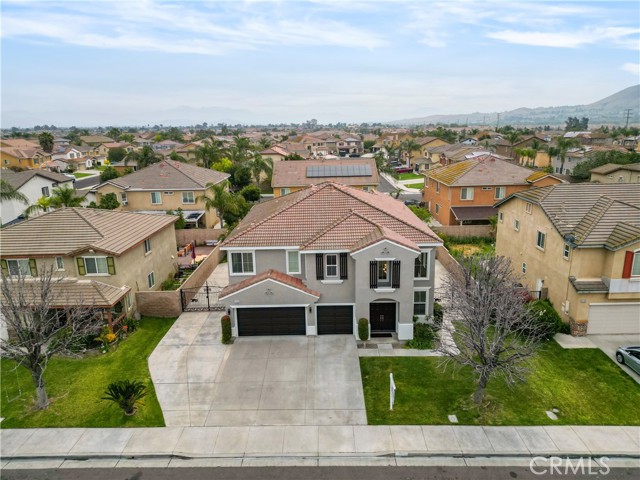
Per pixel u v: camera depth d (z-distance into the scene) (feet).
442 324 80.43
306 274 79.56
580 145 311.06
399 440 54.65
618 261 75.10
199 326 86.12
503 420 57.98
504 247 108.78
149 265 99.35
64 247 83.51
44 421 59.16
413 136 502.79
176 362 73.05
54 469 51.21
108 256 83.25
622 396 62.69
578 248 76.89
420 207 180.04
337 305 80.53
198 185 162.20
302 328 81.46
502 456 52.06
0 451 53.72
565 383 65.98
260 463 51.44
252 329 81.51
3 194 148.15
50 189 203.41
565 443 53.83
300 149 404.57
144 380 68.08
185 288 95.55
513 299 64.18
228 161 257.14
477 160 163.73
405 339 78.89
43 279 69.36
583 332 79.41
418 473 49.62
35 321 65.72
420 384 66.23
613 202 83.41
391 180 284.20
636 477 48.88
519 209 99.86
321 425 57.57
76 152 386.32
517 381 62.75
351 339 79.87
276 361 72.95
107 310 80.02
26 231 87.66
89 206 152.15
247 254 83.66
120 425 58.18
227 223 160.04
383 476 49.21
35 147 364.99
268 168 246.47
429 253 80.89
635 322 79.20
